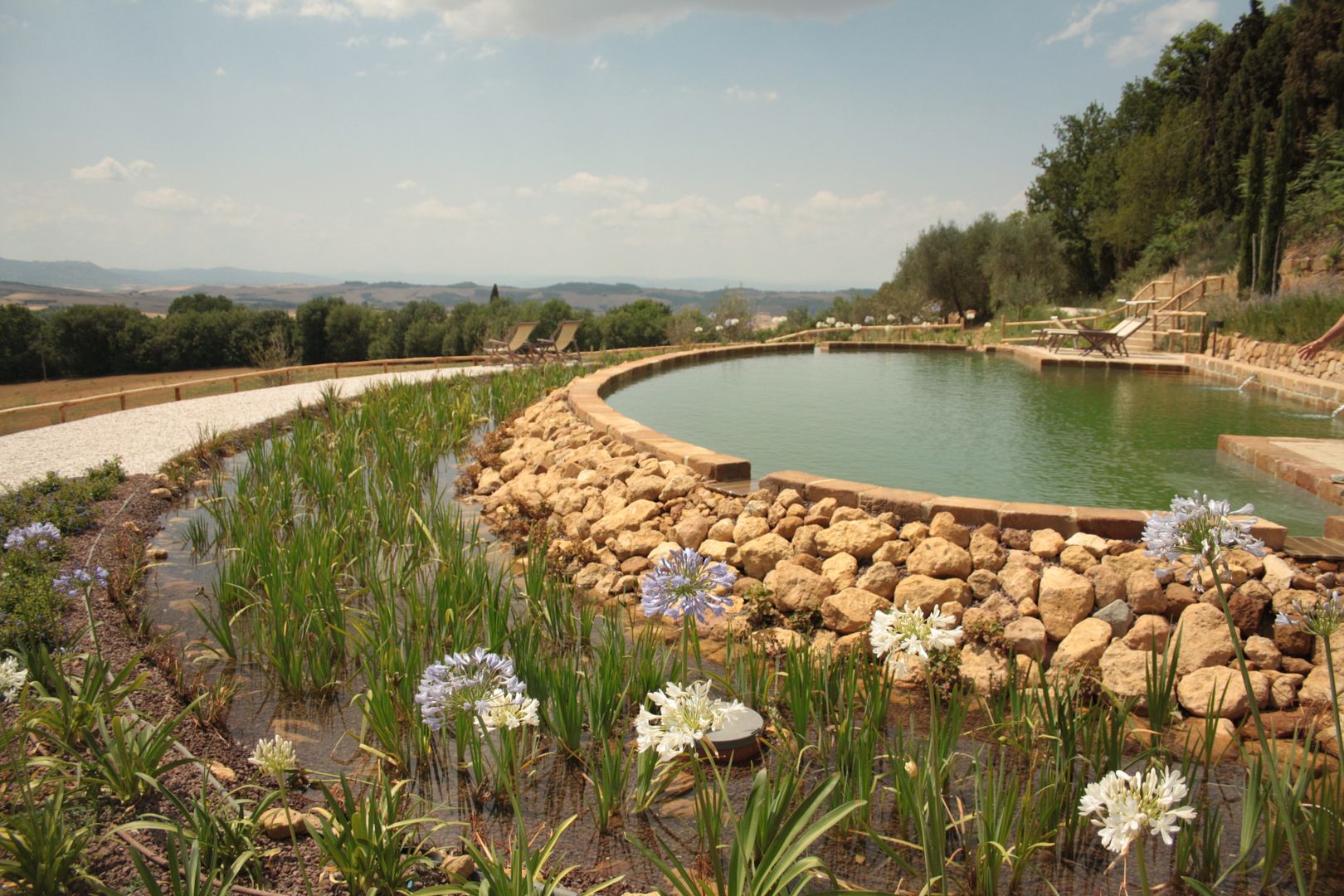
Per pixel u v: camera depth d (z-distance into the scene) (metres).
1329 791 2.65
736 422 8.87
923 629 2.18
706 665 4.08
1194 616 3.71
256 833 2.56
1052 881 2.54
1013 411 9.39
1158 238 25.91
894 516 4.71
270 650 3.99
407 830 2.74
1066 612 3.92
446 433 9.16
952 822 2.67
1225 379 12.45
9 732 2.79
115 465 7.72
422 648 4.12
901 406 9.95
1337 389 9.31
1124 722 2.87
